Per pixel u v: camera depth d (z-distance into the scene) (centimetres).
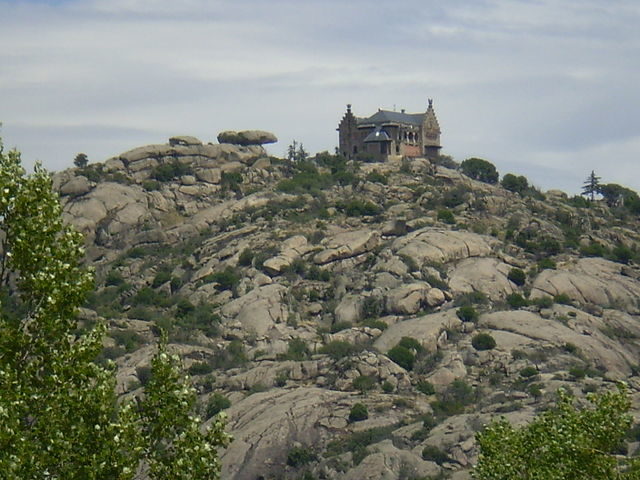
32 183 11456
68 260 11375
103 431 10612
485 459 15338
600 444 14938
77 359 11050
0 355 10944
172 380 11344
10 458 9925
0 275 11338
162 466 10975
